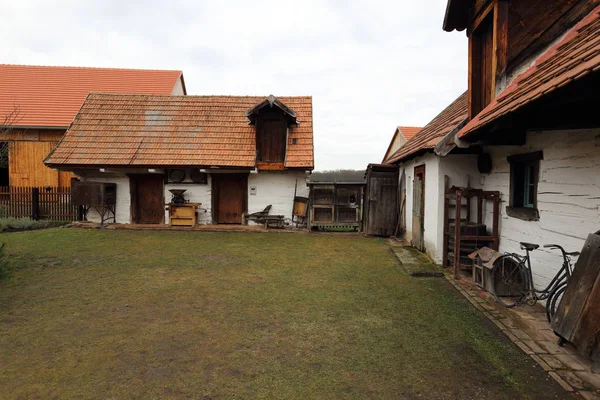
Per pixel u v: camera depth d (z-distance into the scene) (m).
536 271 5.54
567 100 3.57
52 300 5.53
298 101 15.34
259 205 13.52
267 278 6.82
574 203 4.72
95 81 20.30
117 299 5.61
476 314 5.02
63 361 3.74
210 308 5.26
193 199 13.61
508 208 6.39
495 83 6.00
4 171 21.03
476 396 3.20
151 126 14.39
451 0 6.99
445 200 7.38
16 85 19.38
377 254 9.05
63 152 13.27
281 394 3.21
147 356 3.85
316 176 15.96
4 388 3.26
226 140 13.87
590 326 3.59
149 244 10.09
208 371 3.57
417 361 3.78
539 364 3.71
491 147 7.10
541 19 5.58
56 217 14.02
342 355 3.90
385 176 11.85
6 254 8.55
